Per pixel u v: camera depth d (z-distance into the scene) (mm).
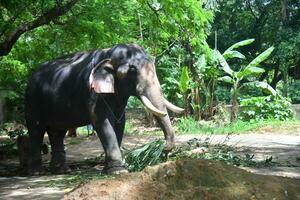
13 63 17578
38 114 10062
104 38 13844
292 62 27375
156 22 16281
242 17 29656
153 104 8570
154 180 5332
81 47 15336
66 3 11875
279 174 8273
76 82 9297
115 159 8711
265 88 20547
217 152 10320
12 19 12008
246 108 20672
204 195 4980
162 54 22125
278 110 20109
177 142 14516
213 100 22031
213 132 17750
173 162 5414
